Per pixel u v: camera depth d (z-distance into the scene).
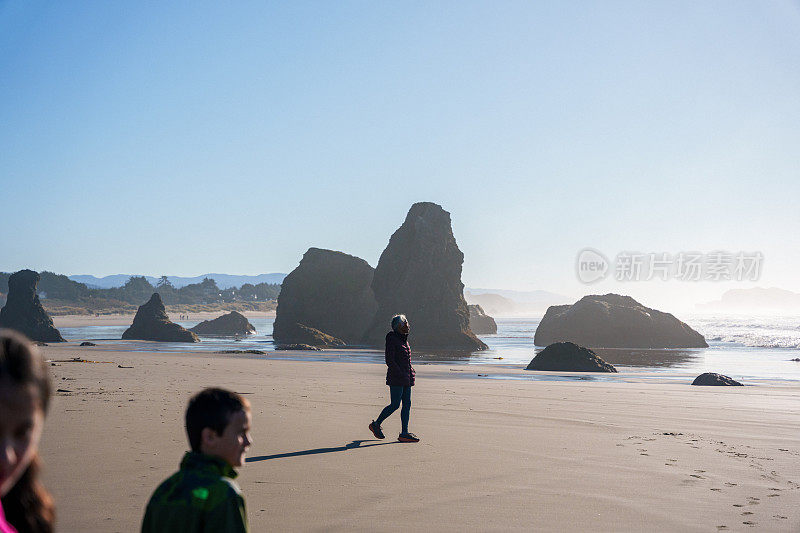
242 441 2.19
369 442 9.33
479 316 133.88
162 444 8.70
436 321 70.75
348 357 41.81
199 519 2.02
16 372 1.34
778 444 9.44
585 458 8.32
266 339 83.81
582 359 31.80
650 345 69.56
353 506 6.01
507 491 6.64
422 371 28.86
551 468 7.73
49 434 9.41
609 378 25.41
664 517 5.79
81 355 34.97
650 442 9.53
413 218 75.44
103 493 6.28
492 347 72.25
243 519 2.08
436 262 72.50
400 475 7.28
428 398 15.24
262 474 7.24
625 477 7.29
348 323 82.38
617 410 13.25
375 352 49.34
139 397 14.26
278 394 15.57
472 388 18.03
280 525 5.41
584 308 73.19
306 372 24.39
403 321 9.58
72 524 5.33
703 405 14.30
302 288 82.06
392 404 9.51
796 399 15.77
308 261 84.38
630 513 5.90
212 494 2.04
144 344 59.16
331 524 5.46
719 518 5.76
